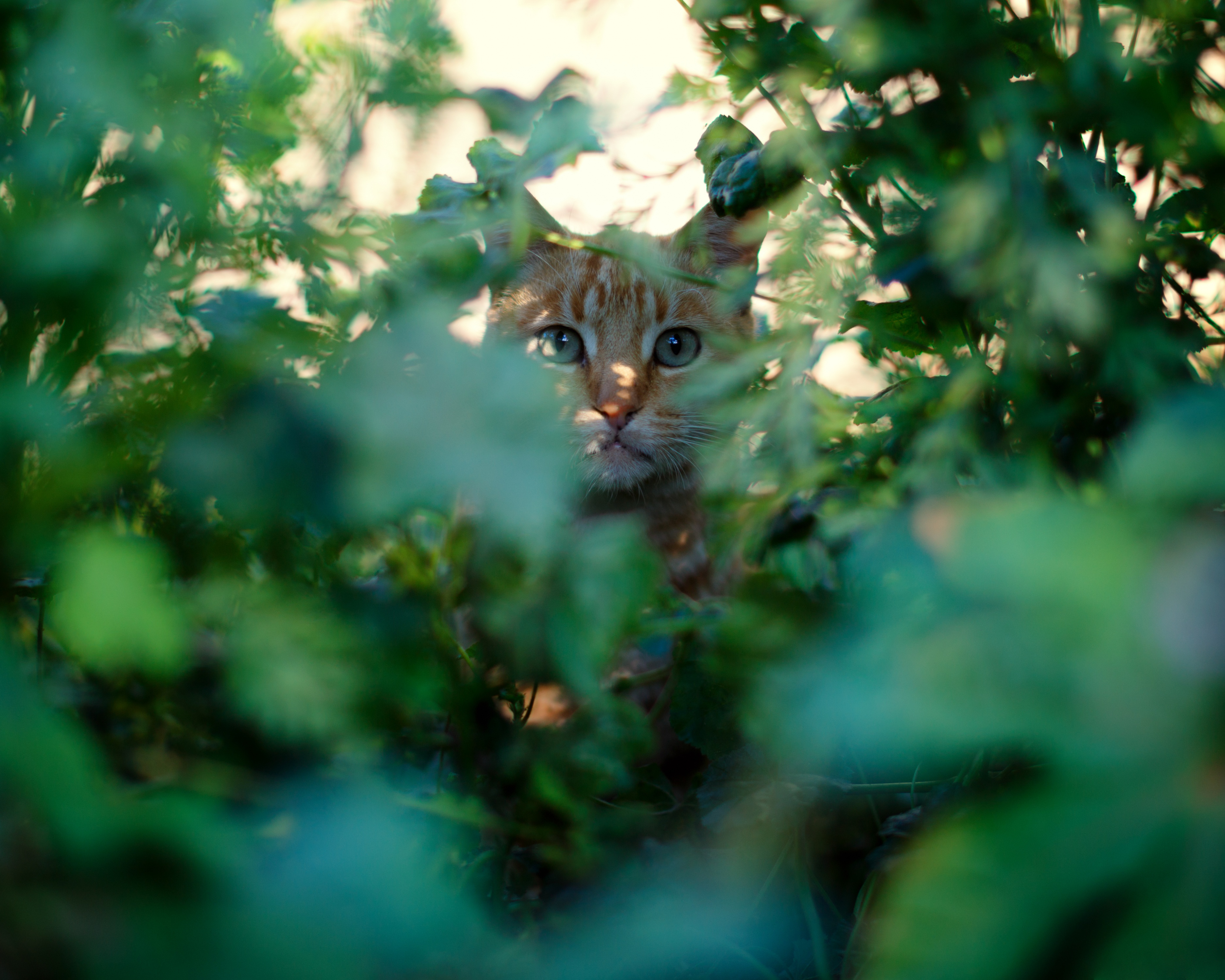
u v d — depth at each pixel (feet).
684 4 2.77
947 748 1.33
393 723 2.31
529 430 1.35
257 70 2.70
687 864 2.53
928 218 2.43
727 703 2.80
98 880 1.14
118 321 2.34
